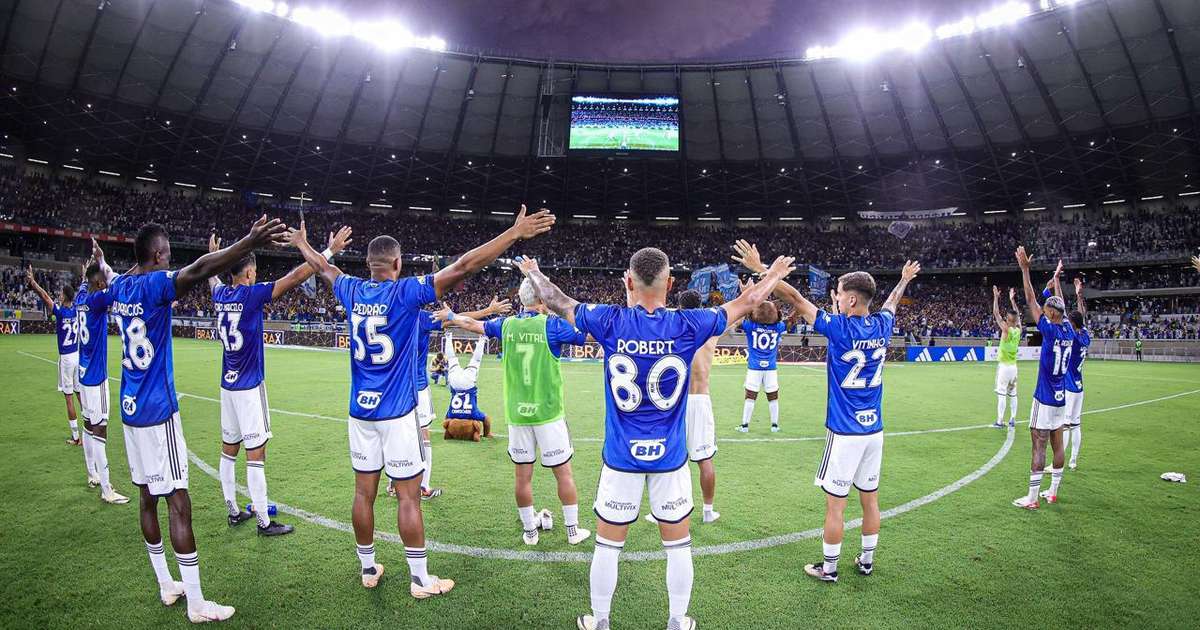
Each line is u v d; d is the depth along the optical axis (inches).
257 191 1873.8
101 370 227.9
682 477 133.6
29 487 245.9
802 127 1707.7
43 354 810.8
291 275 198.1
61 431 345.1
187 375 642.8
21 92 1341.0
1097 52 1344.7
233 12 1336.1
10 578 166.4
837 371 175.3
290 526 205.5
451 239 2050.9
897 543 202.7
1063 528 217.9
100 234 1620.3
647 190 1983.3
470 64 1595.7
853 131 1686.8
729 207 2074.3
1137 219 1765.5
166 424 151.3
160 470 149.3
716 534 208.7
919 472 298.0
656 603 158.6
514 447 194.4
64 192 1622.8
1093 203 1818.4
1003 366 415.5
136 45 1328.7
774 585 169.9
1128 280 1786.4
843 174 1833.2
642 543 200.1
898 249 2030.0
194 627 143.4
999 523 223.1
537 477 278.7
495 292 1956.2
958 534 211.5
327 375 690.8
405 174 1867.6
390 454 156.0
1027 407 529.3
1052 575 178.1
